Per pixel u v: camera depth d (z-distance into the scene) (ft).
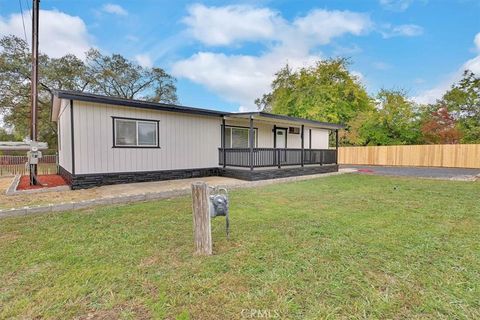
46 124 63.93
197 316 6.11
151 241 10.83
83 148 24.00
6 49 55.72
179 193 21.84
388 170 46.52
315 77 74.23
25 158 41.11
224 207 10.71
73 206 16.69
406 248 9.90
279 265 8.57
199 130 32.68
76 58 66.44
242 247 10.12
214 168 34.32
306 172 36.55
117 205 17.56
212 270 8.27
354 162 64.39
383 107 71.00
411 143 68.54
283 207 16.93
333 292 7.00
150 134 28.45
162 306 6.48
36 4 24.75
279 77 80.89
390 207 16.84
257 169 30.71
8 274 8.13
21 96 58.34
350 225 12.87
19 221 13.75
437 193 22.13
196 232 9.48
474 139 59.31
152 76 83.10
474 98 61.41
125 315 6.18
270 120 35.42
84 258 9.20
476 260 8.82
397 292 6.97
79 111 23.73
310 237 11.16
